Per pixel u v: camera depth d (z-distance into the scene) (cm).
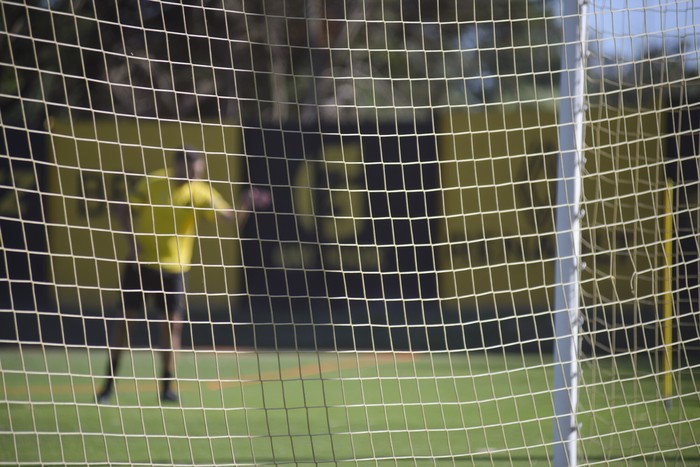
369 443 2078
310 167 4741
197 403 2628
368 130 4722
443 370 3359
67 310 4750
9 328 4334
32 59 5641
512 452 1992
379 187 4712
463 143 4641
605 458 1783
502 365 3481
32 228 4800
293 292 4784
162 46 6469
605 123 3684
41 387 2878
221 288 4794
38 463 1736
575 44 1709
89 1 5772
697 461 1814
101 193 4831
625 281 3888
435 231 4678
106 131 4822
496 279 4634
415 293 4719
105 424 2277
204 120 7000
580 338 1842
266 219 4759
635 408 2075
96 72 6000
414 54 8006
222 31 6831
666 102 3691
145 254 2631
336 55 7531
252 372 3319
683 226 3722
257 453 1980
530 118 4600
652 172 3744
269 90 7112
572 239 1709
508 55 8281
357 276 4756
